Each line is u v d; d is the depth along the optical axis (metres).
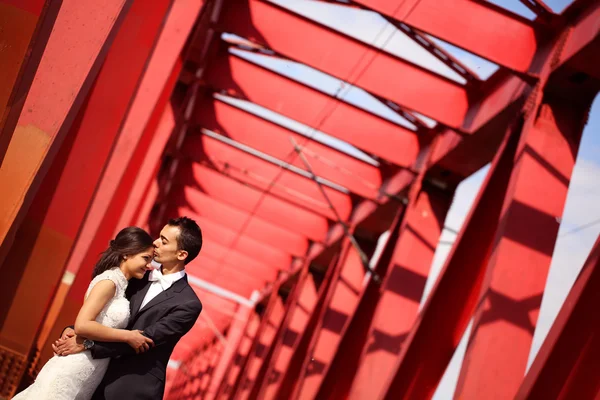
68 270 14.87
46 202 11.65
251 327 44.97
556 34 12.99
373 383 18.06
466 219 13.66
